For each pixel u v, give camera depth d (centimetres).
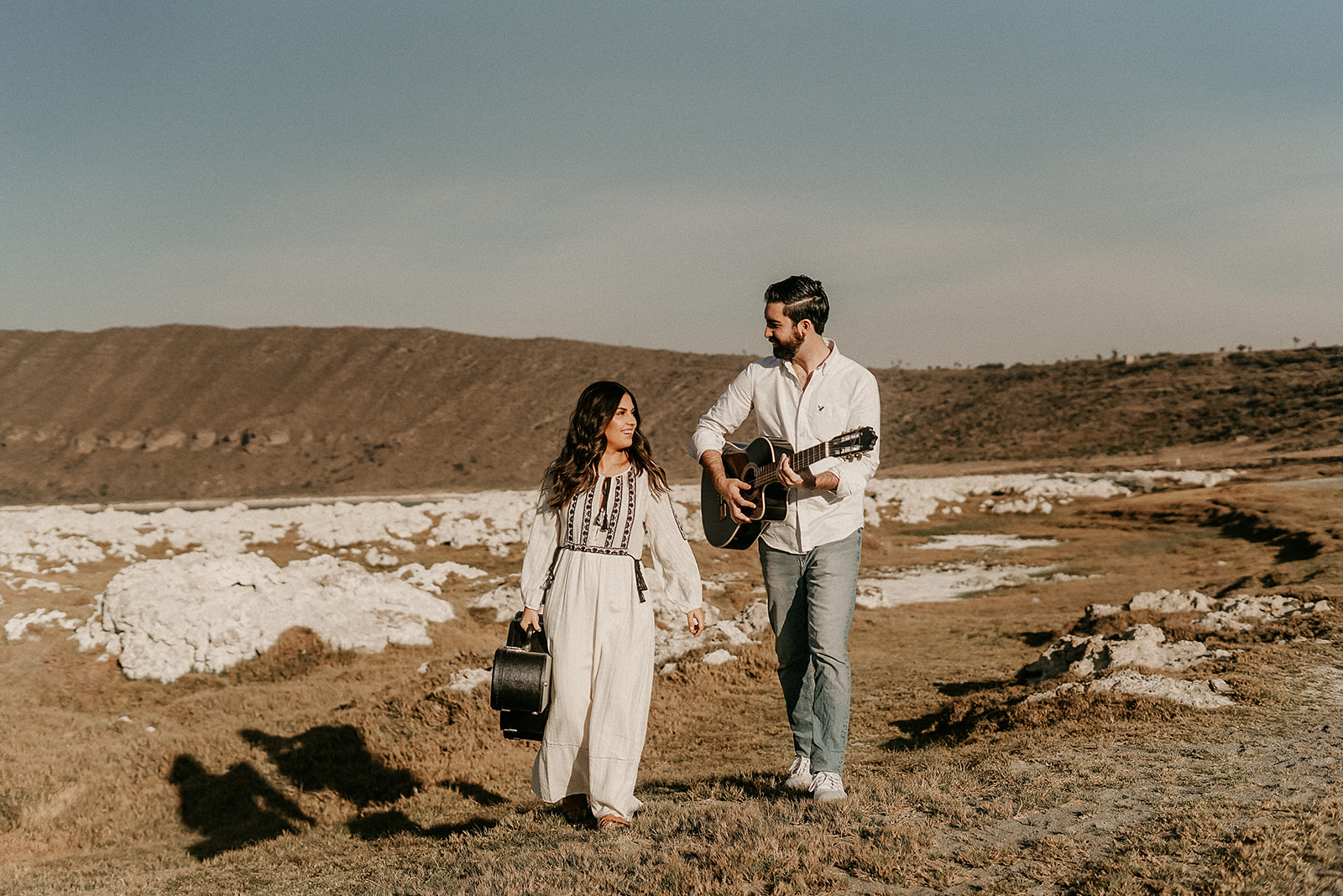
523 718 427
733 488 445
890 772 610
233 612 1767
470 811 800
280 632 1789
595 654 413
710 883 331
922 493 5831
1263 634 1139
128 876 782
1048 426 12338
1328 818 382
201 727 1350
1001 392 14050
